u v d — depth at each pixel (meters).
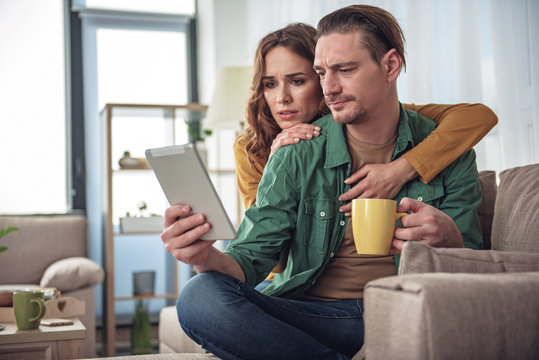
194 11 4.55
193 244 1.07
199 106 3.85
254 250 1.27
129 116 4.00
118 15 4.33
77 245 3.60
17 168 4.09
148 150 1.04
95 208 4.16
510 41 2.13
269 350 1.06
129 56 4.38
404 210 1.13
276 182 1.34
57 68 4.21
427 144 1.37
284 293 1.30
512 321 0.80
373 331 0.84
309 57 1.75
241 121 3.10
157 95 4.43
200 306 1.09
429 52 2.46
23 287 3.04
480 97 2.26
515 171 1.55
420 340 0.75
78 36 4.27
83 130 4.23
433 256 0.95
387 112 1.34
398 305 0.79
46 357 1.64
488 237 1.63
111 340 3.55
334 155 1.35
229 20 4.04
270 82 1.79
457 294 0.78
